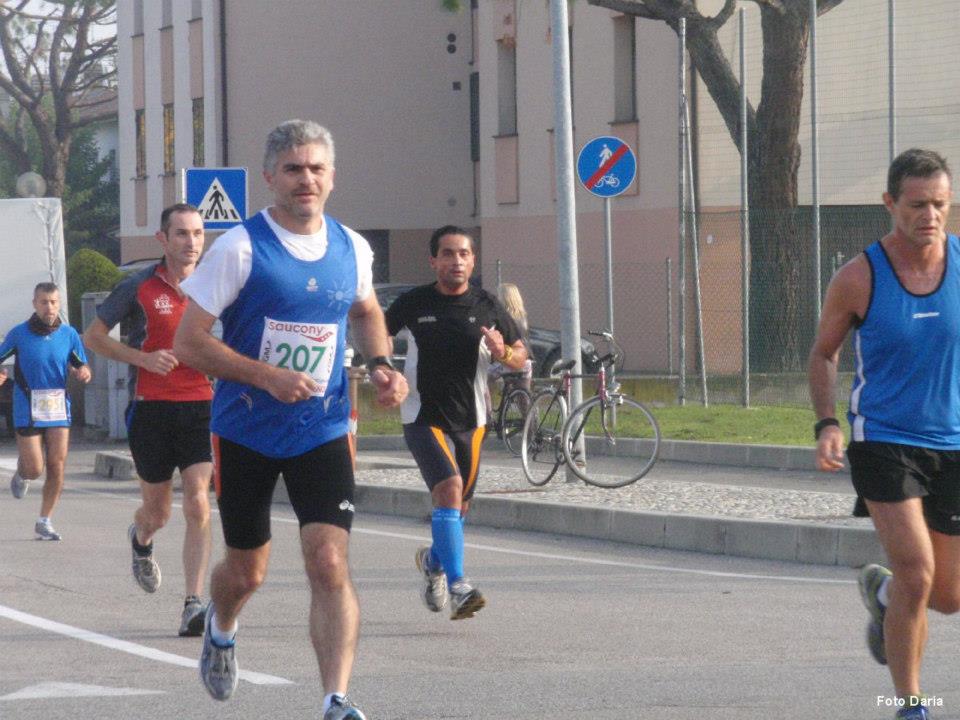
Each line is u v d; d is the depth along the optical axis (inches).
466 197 2023.9
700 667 368.8
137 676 364.8
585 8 1517.0
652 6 1184.2
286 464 281.9
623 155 874.8
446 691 342.3
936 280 288.4
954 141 1342.3
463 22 2010.3
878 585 312.0
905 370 287.4
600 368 780.6
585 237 1518.2
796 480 805.9
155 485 436.1
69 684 355.3
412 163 2007.9
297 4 1984.5
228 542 289.9
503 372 923.4
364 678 358.3
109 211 3110.2
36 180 1478.8
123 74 2288.4
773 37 1197.7
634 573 537.6
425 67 2007.9
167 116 2165.4
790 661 375.6
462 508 449.4
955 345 286.5
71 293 1445.6
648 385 1134.4
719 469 866.1
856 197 1359.5
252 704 332.2
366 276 286.8
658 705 325.4
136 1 2240.4
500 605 467.5
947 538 292.4
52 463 628.4
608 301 893.2
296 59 1985.7
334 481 280.8
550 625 431.5
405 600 477.7
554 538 642.8
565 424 757.3
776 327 1179.3
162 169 2183.8
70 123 2691.9
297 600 477.1
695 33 1192.2
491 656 385.7
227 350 271.1
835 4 1200.8
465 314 445.4
